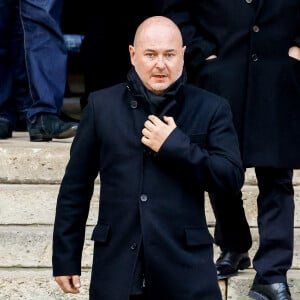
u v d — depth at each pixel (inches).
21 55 782.5
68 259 440.8
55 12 707.4
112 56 759.7
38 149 660.1
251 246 588.4
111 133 435.2
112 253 430.0
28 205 637.3
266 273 537.0
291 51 529.3
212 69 526.3
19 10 709.3
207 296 424.8
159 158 425.1
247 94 522.3
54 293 587.5
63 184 444.8
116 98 441.7
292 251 544.1
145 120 433.4
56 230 443.2
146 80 429.7
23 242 611.2
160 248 423.8
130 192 429.4
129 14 749.9
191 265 424.8
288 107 526.3
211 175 423.5
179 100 434.6
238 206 563.5
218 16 527.5
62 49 708.0
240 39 523.5
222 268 575.8
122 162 432.5
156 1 733.3
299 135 528.4
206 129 435.2
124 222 429.1
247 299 577.6
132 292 426.0
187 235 426.0
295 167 526.6
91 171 446.6
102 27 754.8
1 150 660.1
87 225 636.7
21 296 586.6
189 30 532.1
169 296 424.2
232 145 434.9
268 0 523.8
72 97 1071.0
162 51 425.4
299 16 529.7
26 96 792.3
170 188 428.5
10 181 661.3
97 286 432.5
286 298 535.2
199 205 432.8
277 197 542.9
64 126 698.8
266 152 521.7
